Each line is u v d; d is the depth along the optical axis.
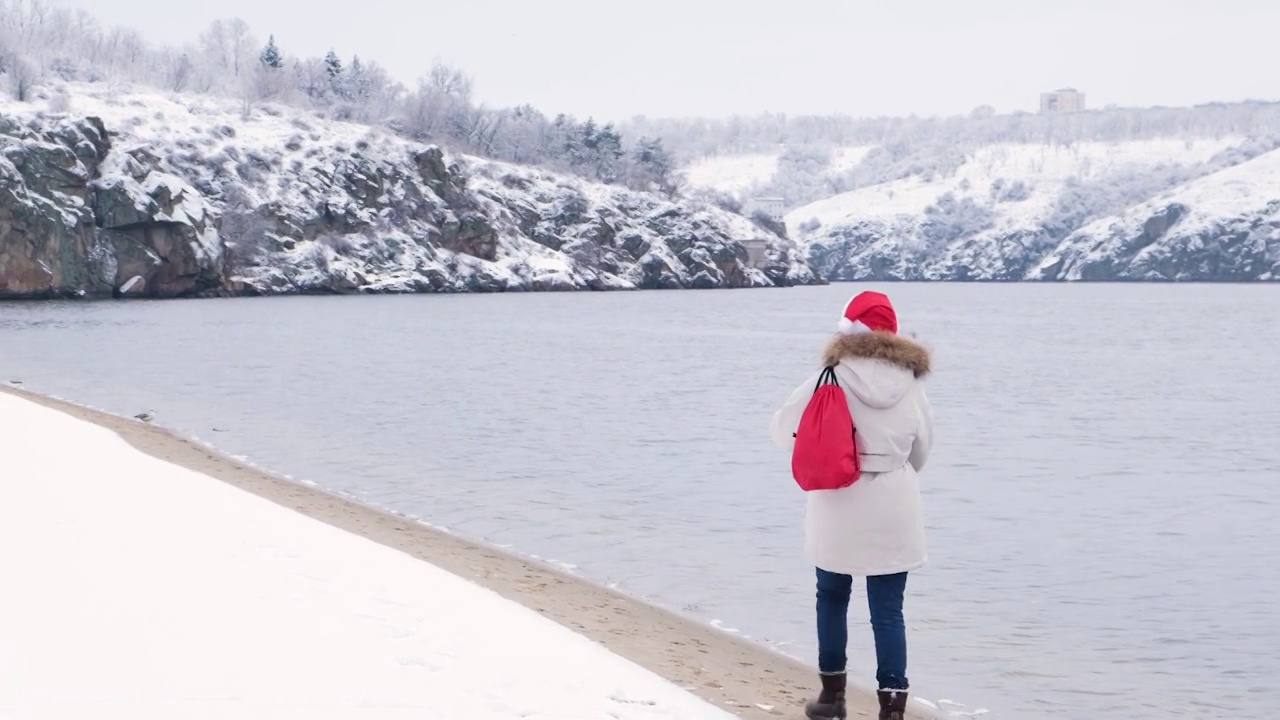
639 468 23.53
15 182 113.19
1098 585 13.85
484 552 14.24
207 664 6.01
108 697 5.41
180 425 29.03
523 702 6.02
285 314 99.75
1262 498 21.53
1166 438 31.89
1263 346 77.88
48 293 116.00
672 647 9.61
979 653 10.66
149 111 164.38
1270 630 11.62
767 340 77.00
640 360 59.00
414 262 161.00
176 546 8.98
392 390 40.88
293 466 22.66
